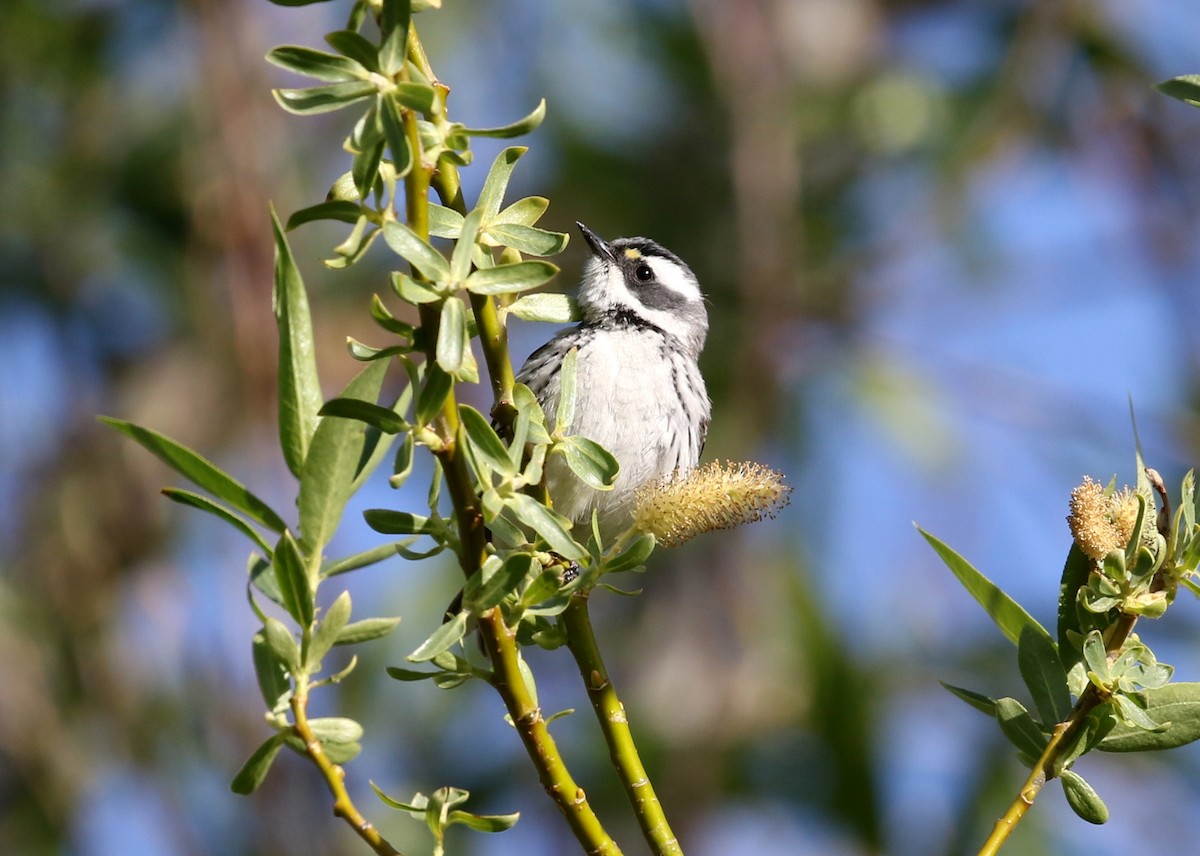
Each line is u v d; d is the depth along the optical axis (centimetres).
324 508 432
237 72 1352
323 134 1456
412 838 1294
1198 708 471
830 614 1305
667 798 1270
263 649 426
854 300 1512
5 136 1521
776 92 1473
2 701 1400
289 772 1302
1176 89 466
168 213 1504
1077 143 1600
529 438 464
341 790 418
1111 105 1590
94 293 1519
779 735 1278
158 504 1465
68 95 1533
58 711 1414
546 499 489
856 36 1592
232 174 1339
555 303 495
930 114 1566
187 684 1388
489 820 438
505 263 477
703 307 1061
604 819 1291
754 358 1417
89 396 1504
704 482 477
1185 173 1582
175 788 1373
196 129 1459
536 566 464
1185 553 466
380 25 425
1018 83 1562
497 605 440
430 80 441
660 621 1345
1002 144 1562
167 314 1498
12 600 1434
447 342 415
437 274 417
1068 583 491
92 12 1541
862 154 1570
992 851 462
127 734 1401
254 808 1289
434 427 436
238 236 1322
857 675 1274
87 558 1445
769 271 1439
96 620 1434
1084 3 1560
